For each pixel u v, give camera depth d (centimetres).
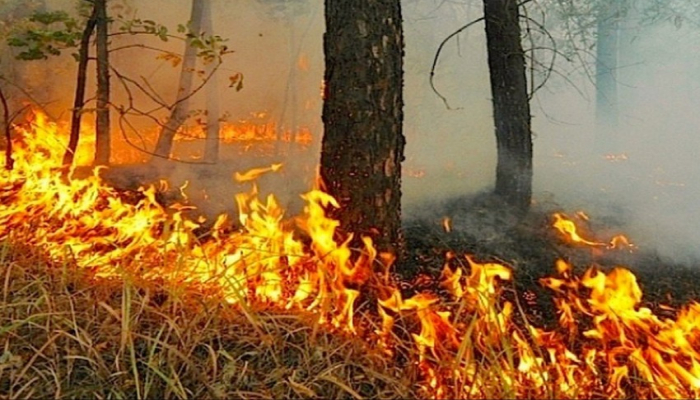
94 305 202
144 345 186
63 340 184
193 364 177
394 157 264
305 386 174
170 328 184
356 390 176
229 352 187
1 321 191
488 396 172
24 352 180
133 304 203
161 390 171
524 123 385
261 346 190
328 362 185
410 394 176
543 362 196
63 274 215
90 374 174
